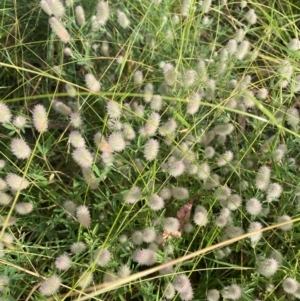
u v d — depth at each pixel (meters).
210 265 0.25
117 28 0.33
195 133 0.27
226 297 0.22
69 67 0.32
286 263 0.24
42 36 0.34
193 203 0.27
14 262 0.23
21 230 0.25
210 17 0.37
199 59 0.30
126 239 0.24
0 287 0.22
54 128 0.30
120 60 0.29
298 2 0.37
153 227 0.24
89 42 0.30
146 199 0.24
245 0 0.33
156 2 0.30
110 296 0.24
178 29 0.32
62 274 0.23
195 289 0.25
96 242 0.23
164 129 0.25
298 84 0.28
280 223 0.22
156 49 0.31
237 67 0.30
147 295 0.23
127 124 0.25
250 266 0.25
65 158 0.28
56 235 0.25
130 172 0.26
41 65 0.33
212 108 0.26
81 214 0.22
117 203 0.26
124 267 0.22
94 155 0.26
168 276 0.23
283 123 0.26
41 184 0.25
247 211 0.25
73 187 0.26
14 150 0.22
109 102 0.24
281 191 0.25
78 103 0.27
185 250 0.25
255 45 0.33
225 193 0.24
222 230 0.25
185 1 0.30
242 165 0.27
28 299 0.24
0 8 0.33
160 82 0.31
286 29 0.33
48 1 0.27
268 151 0.26
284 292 0.25
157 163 0.27
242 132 0.28
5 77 0.32
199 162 0.26
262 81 0.30
